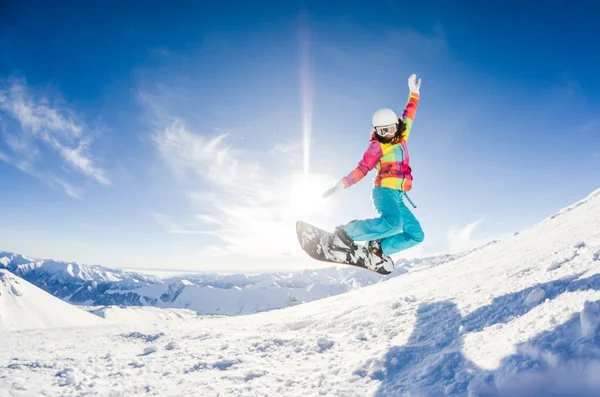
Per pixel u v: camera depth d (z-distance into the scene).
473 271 5.74
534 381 1.75
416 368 2.55
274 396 2.64
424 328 3.44
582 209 9.20
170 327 6.31
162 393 2.90
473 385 1.93
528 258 4.90
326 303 7.32
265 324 5.59
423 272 9.86
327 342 3.81
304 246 3.83
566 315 2.12
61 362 4.02
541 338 1.97
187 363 3.69
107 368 3.74
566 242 4.90
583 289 2.46
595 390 1.61
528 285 3.28
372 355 3.06
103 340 5.52
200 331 5.54
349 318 4.68
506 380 1.81
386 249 3.84
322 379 2.81
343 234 3.73
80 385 3.14
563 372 1.71
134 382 3.21
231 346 4.25
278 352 3.82
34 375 3.52
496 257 6.91
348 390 2.52
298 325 5.07
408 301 4.81
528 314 2.54
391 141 3.73
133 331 6.07
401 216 3.70
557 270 3.35
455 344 2.68
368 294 7.07
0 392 2.98
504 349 2.13
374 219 3.70
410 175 3.79
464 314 3.31
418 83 4.39
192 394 2.81
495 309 3.08
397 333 3.58
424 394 2.09
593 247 3.57
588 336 1.80
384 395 2.30
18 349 5.12
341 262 3.83
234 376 3.14
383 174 3.74
